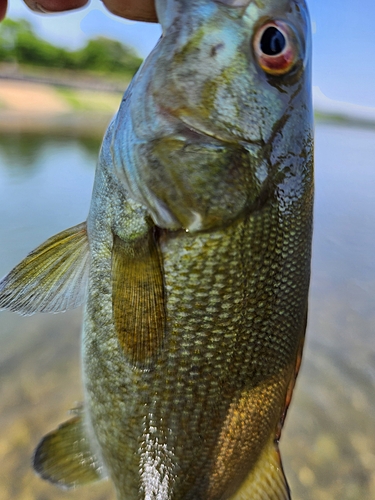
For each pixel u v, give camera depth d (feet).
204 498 0.41
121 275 0.37
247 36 0.34
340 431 1.02
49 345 1.19
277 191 0.36
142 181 0.35
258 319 0.38
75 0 0.44
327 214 2.57
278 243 0.37
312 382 1.15
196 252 0.35
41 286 0.45
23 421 0.97
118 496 0.44
